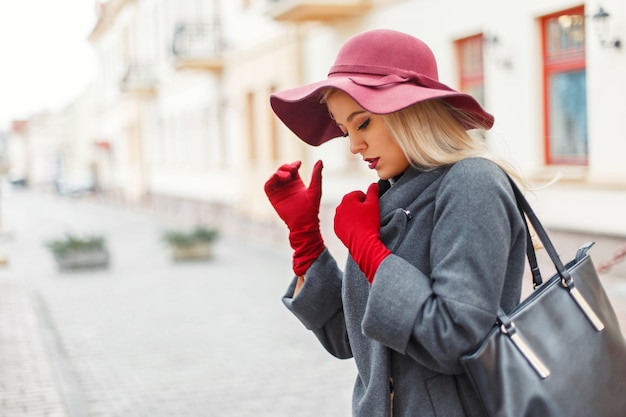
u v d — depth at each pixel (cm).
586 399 162
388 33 177
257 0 1838
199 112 2450
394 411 178
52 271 1483
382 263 166
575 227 893
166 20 2773
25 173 9019
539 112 941
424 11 1151
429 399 173
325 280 202
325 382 607
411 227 173
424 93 165
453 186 166
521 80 955
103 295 1136
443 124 176
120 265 1531
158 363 695
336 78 176
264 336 793
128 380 638
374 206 177
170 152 2902
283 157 1747
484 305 157
